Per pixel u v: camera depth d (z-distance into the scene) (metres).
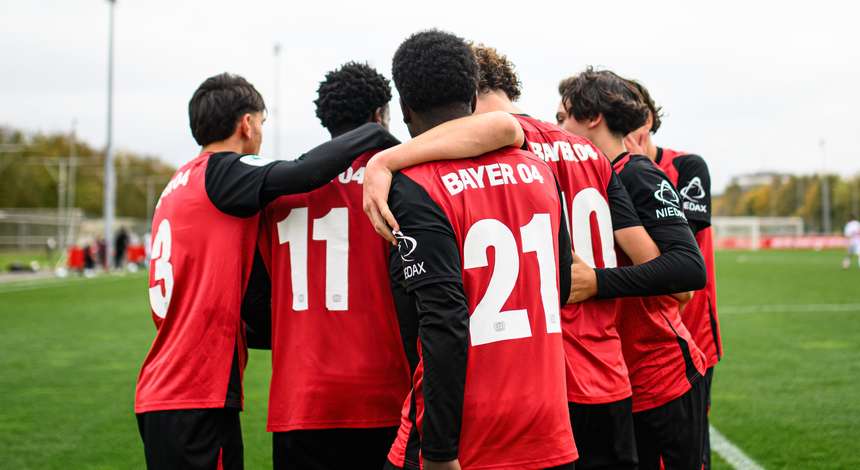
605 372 2.47
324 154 2.50
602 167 2.61
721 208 133.62
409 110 2.26
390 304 2.70
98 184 76.62
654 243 2.57
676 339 2.80
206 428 2.62
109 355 9.42
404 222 1.99
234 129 2.85
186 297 2.69
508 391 2.01
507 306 2.05
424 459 1.89
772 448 4.93
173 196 2.79
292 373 2.69
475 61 2.22
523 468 2.01
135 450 5.14
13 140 67.56
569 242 2.31
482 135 2.11
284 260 2.74
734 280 22.45
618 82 2.83
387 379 2.68
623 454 2.47
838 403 6.30
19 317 13.85
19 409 6.43
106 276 29.09
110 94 31.59
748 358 8.69
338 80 2.77
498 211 2.08
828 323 12.02
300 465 2.70
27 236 48.41
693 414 2.82
